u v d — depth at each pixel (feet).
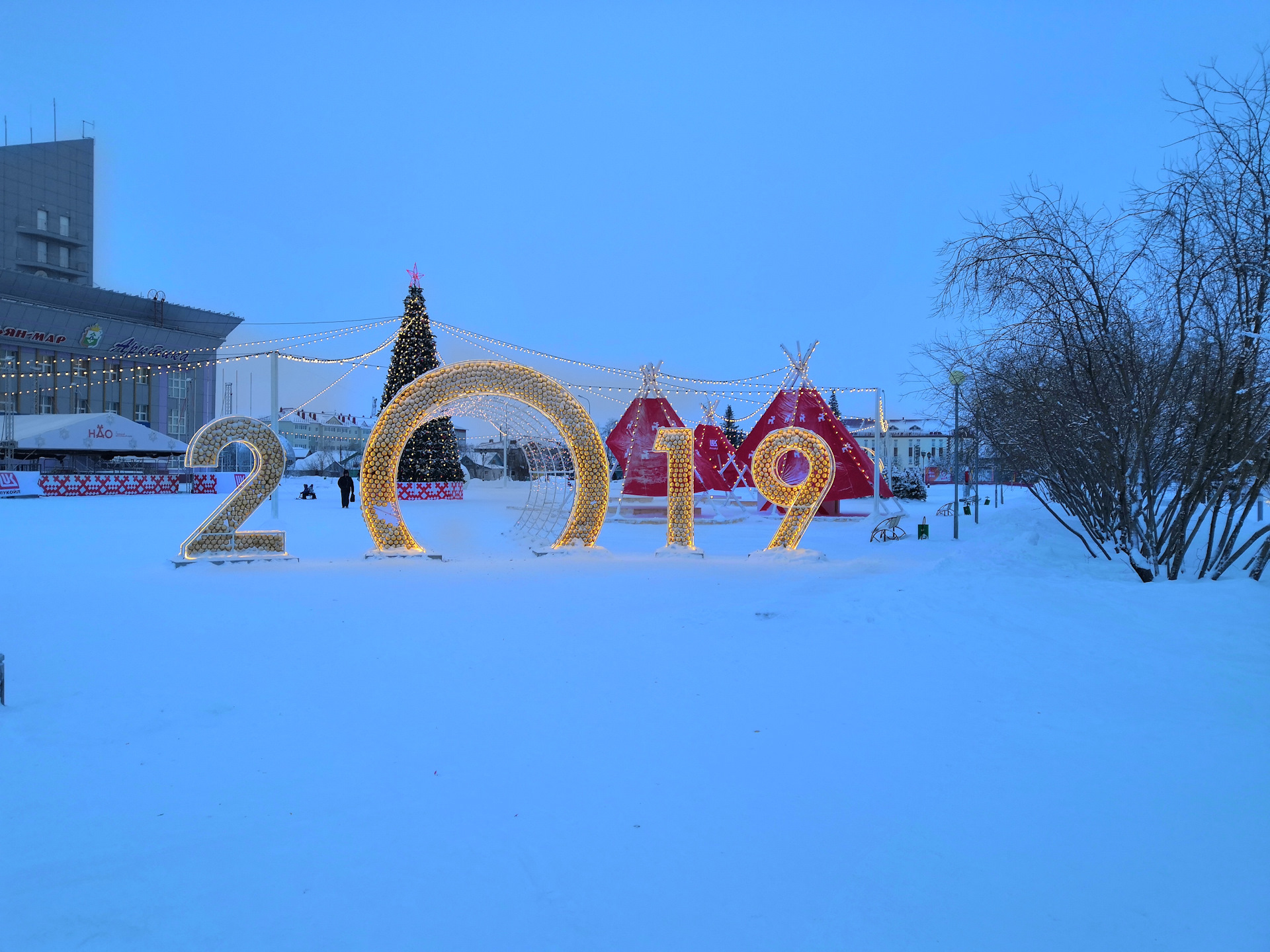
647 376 90.27
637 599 32.40
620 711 17.95
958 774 14.19
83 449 145.69
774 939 9.43
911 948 9.23
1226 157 29.73
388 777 14.29
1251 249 29.27
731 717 17.42
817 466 48.03
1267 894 10.23
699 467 90.84
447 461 126.72
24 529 66.39
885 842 11.74
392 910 10.07
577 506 48.93
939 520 83.15
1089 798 13.14
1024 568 33.88
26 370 186.91
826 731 16.51
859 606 27.37
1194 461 31.99
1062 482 43.19
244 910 10.09
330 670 21.44
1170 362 31.60
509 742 16.06
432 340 119.96
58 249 224.94
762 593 33.50
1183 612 23.79
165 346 213.25
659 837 11.96
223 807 13.08
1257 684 18.49
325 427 212.84
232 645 24.43
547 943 9.38
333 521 79.20
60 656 22.98
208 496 131.85
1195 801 12.97
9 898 10.42
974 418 57.21
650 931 9.60
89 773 14.52
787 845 11.69
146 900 10.36
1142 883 10.57
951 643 22.85
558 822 12.46
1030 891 10.42
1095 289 32.55
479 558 48.62
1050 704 17.87
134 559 46.57
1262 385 30.25
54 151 222.28
